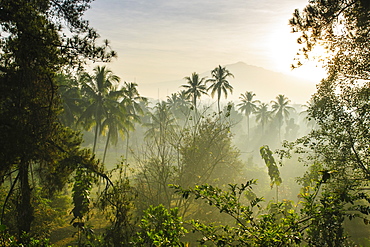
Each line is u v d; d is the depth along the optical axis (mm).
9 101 9141
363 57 10945
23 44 8953
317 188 5617
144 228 7000
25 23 8938
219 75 50719
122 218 9336
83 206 8953
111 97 32875
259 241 5039
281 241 4891
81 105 32500
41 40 9125
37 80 9906
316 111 13305
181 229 5984
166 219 6781
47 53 9328
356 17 9969
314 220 5340
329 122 13227
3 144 8359
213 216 19328
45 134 9500
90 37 9672
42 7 10016
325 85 12820
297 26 10734
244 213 5637
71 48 9594
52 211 13984
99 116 31250
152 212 7188
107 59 9750
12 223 10336
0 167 8555
